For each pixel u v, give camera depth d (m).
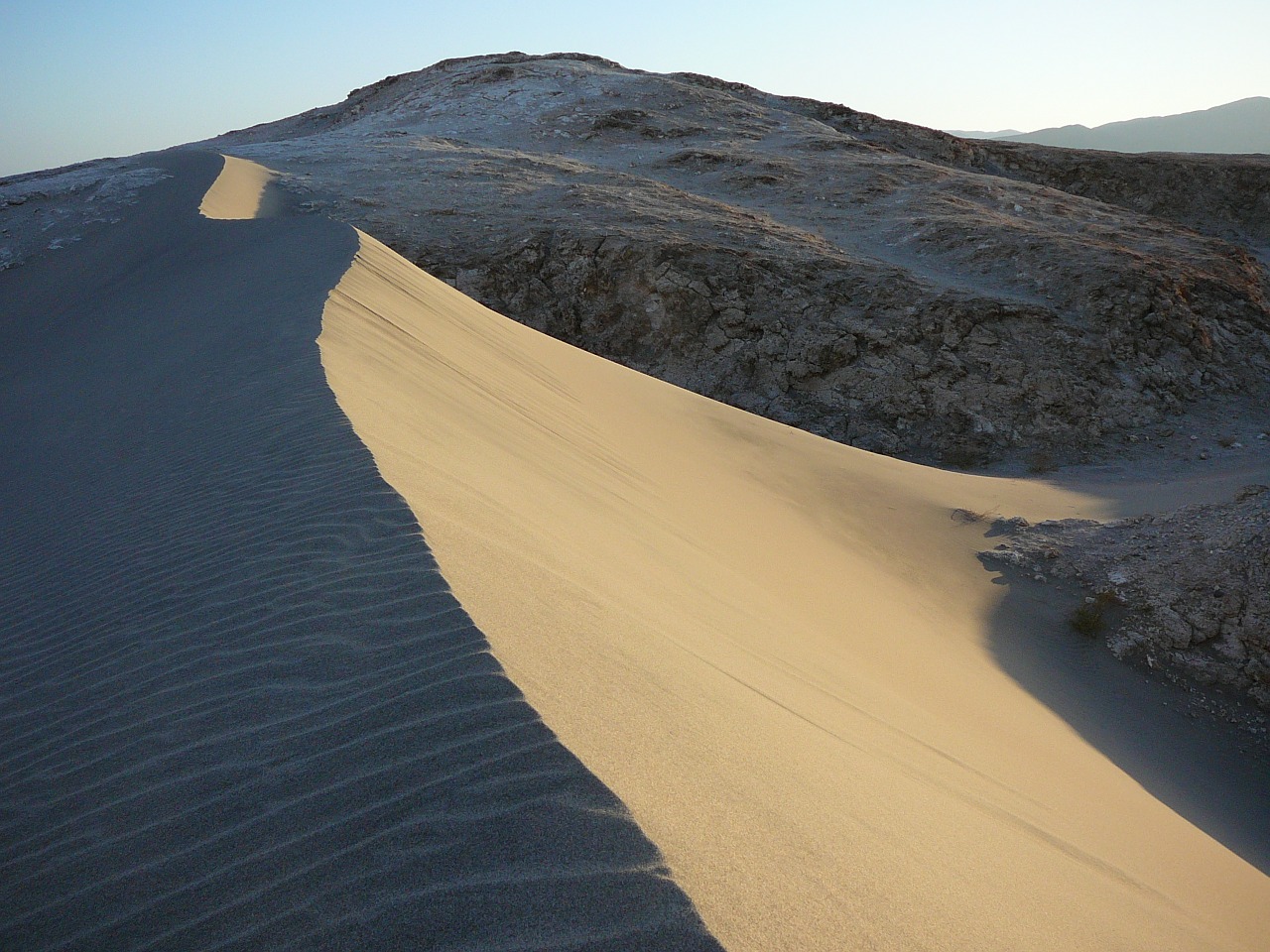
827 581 9.26
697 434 13.78
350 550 3.83
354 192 31.05
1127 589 11.16
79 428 8.39
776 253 25.88
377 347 8.88
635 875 1.98
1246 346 24.12
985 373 21.50
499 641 2.98
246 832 2.30
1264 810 8.07
